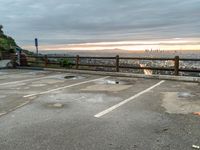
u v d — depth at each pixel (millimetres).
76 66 14562
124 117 5207
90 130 4422
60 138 4059
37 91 8227
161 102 6555
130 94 7676
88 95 7535
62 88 8828
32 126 4641
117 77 12031
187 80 10359
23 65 17547
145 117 5195
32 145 3793
